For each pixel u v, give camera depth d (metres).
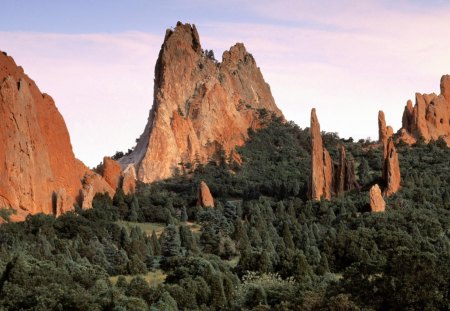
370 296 142.38
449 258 154.50
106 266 192.12
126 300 155.62
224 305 163.62
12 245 194.88
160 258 197.88
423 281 140.62
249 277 176.25
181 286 167.75
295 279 173.38
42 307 154.25
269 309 147.12
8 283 163.62
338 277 181.00
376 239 197.00
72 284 168.50
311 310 141.00
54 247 197.75
